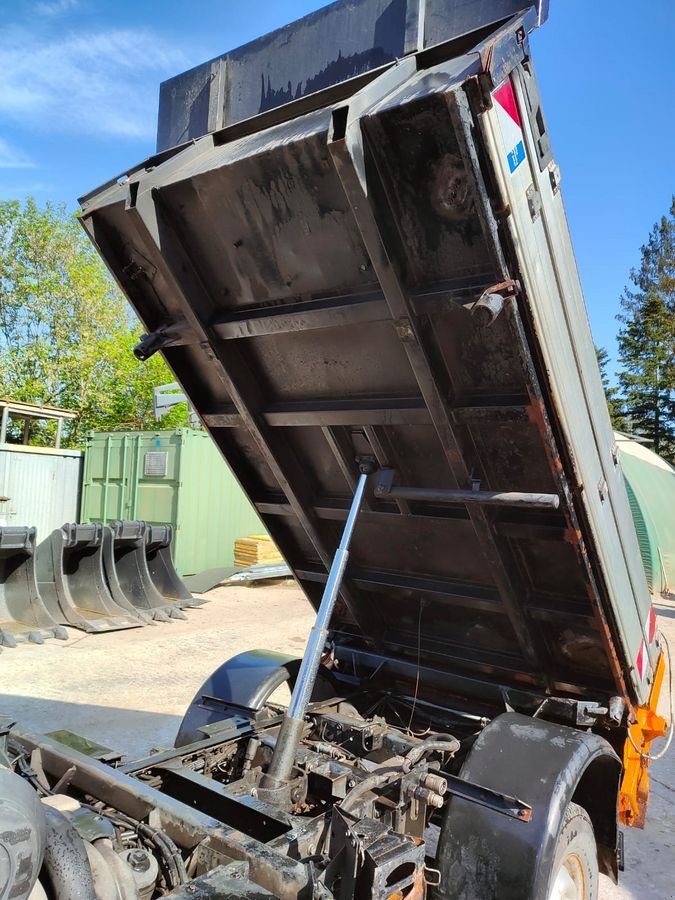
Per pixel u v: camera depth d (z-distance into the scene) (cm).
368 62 275
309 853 240
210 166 259
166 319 315
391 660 414
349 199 225
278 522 406
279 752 282
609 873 329
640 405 4719
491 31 236
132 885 192
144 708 651
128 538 1077
